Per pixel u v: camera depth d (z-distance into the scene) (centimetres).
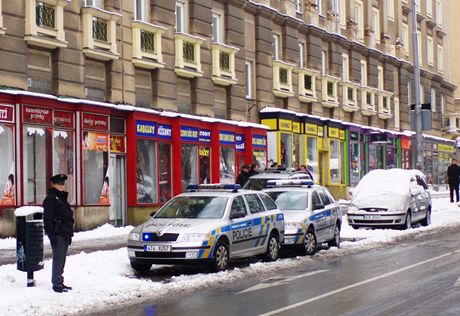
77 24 2520
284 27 3997
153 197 2823
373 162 5041
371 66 5119
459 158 6769
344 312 1123
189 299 1288
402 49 5650
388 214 2591
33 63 2369
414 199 2708
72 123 2422
